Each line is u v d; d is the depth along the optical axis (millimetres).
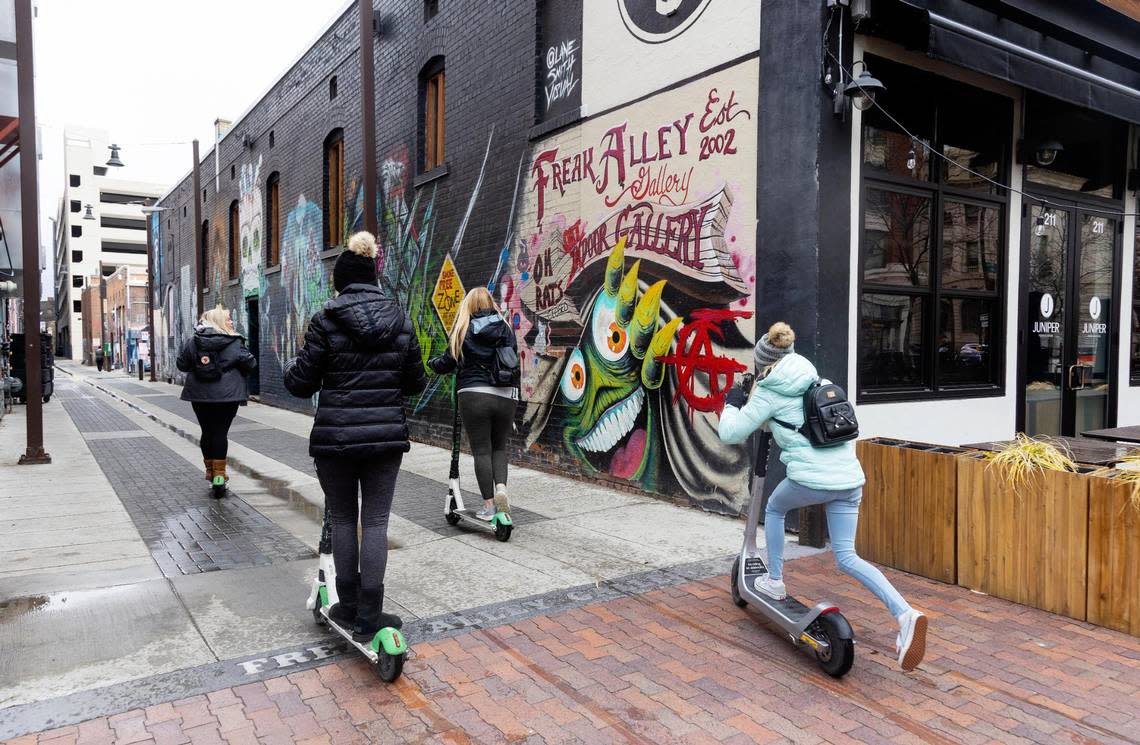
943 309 6559
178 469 8688
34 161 8891
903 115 6137
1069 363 7930
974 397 6715
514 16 8859
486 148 9500
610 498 6953
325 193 15047
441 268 10633
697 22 6355
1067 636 3814
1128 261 8609
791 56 5516
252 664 3416
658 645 3691
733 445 6047
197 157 22375
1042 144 6973
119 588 4422
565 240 8086
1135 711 3053
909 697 3182
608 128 7406
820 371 5434
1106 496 3889
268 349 19109
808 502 3619
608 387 7480
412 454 9883
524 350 8836
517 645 3676
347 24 13578
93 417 15391
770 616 3729
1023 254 7238
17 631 3768
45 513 6367
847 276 5602
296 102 16484
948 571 4609
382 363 3422
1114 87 6555
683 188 6535
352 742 2809
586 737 2867
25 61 8812
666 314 6719
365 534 3455
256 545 5383
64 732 2824
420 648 3629
